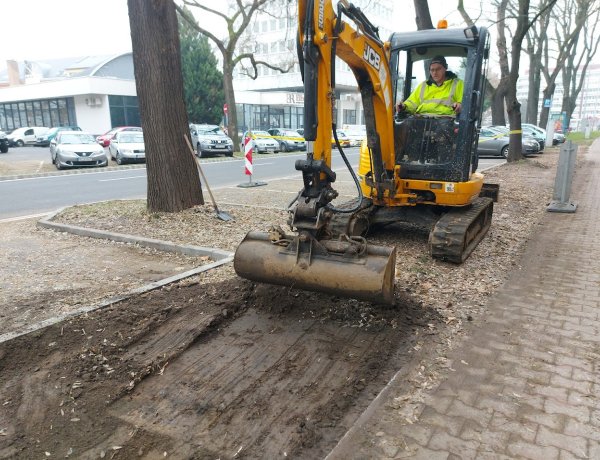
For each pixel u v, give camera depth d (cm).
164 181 821
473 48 607
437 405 321
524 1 1736
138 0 749
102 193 1295
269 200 1051
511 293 509
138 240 696
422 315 450
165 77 779
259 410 325
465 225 596
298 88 5028
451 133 628
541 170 1658
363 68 513
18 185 1473
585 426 299
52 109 4300
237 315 458
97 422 317
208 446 294
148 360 381
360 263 403
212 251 634
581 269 585
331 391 344
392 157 614
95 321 430
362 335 418
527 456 274
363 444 285
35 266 602
